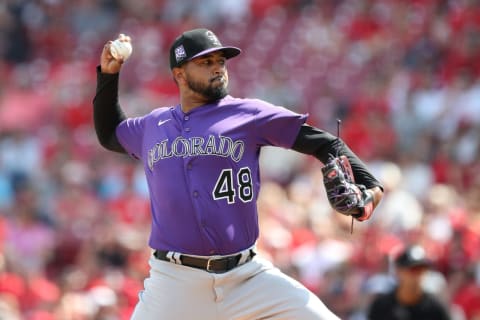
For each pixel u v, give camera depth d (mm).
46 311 37281
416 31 64750
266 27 72625
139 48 76125
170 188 17734
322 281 35500
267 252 37438
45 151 65438
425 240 37188
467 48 60031
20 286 39312
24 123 71125
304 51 68312
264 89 65688
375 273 35031
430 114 55000
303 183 51656
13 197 60844
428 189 47312
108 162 59812
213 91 17875
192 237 17609
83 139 65688
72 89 73438
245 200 17688
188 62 17828
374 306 28078
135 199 54125
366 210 16969
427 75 59656
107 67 19188
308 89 64688
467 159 50250
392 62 62750
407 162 50562
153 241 18156
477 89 54719
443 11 65125
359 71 63812
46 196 55281
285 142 17719
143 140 18609
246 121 17688
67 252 48156
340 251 37719
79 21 82062
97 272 40438
